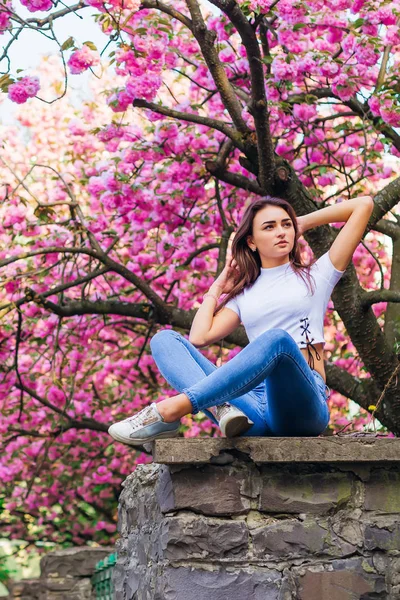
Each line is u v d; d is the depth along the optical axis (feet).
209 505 11.30
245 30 18.30
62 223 26.16
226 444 11.28
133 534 14.65
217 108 26.73
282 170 20.54
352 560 11.37
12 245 29.81
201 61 24.77
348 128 23.50
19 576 46.26
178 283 29.63
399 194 21.47
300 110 23.17
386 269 31.55
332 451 11.34
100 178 25.45
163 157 24.98
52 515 43.11
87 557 32.32
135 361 34.63
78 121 31.09
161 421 11.34
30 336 32.22
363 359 21.68
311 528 11.40
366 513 11.55
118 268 25.29
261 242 12.70
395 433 22.30
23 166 34.68
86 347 32.01
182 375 11.68
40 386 35.24
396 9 20.26
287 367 11.12
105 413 37.27
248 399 12.09
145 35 20.59
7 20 18.97
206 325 12.62
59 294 27.22
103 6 17.80
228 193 27.45
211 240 30.91
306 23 21.26
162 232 28.94
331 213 13.07
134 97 21.49
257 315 12.48
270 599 11.09
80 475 41.70
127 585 14.69
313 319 12.39
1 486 42.34
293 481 11.51
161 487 11.58
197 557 11.20
